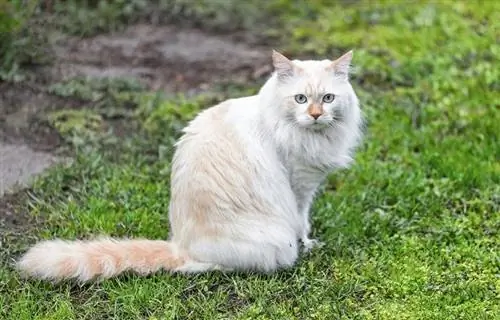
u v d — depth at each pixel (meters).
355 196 8.71
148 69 11.48
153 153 9.55
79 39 12.05
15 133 9.77
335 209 8.45
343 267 7.54
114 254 7.18
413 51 11.71
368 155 9.49
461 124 10.01
